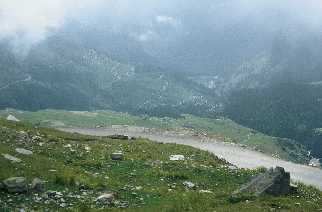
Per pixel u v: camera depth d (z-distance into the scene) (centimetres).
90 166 4203
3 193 2850
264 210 2956
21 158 3659
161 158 5034
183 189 3694
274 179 3566
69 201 2942
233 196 3306
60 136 5947
